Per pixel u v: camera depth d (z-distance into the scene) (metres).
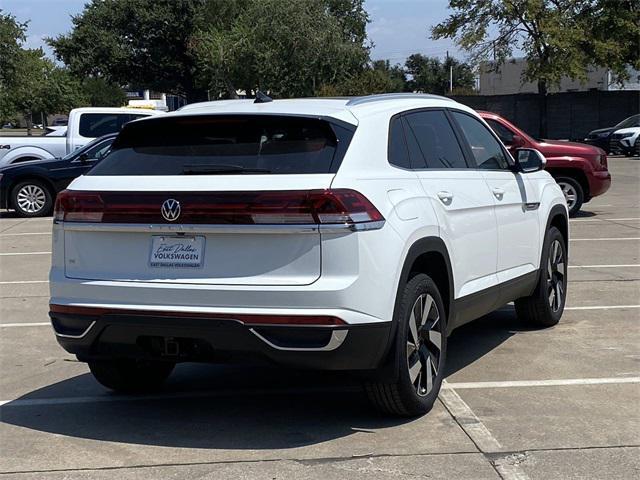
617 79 39.41
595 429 4.91
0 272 10.94
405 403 4.96
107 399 5.76
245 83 44.06
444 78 92.19
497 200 6.20
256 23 43.19
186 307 4.60
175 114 5.07
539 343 6.92
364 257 4.51
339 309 4.43
